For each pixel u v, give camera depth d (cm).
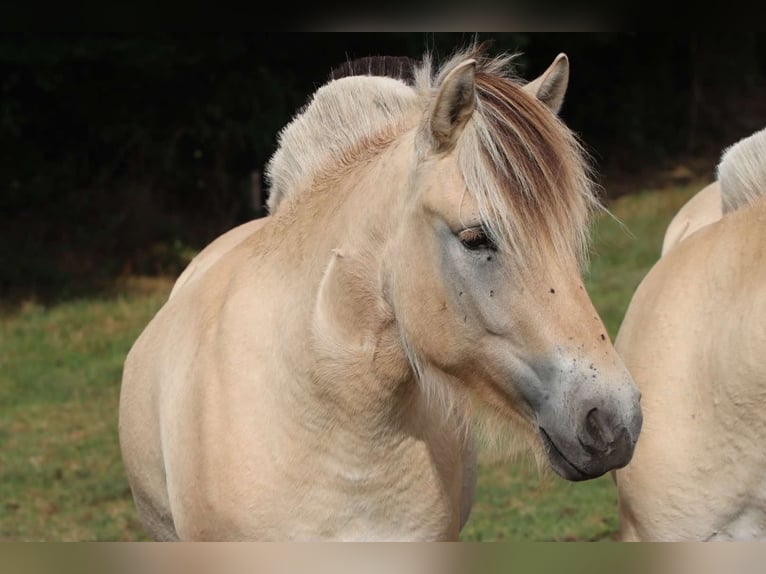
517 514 918
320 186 451
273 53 2183
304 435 423
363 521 429
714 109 3042
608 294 1620
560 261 369
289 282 439
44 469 1090
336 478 422
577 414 361
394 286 399
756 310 455
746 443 458
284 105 2227
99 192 2247
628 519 508
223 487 430
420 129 386
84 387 1397
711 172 2744
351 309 413
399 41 2111
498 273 372
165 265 2105
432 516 444
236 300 452
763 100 3155
